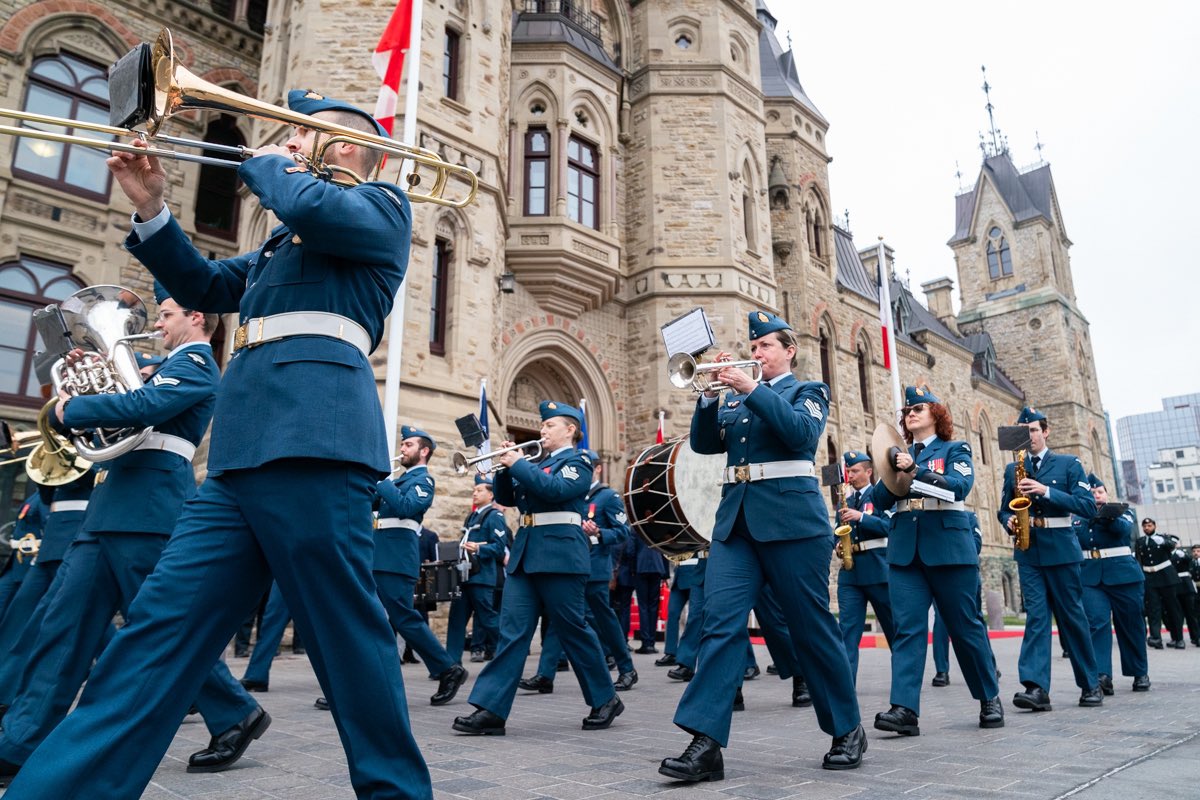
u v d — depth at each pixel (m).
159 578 2.39
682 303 21.36
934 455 6.40
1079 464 7.38
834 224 35.94
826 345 29.84
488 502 11.44
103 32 17.12
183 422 4.46
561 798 3.72
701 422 4.89
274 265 2.68
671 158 22.30
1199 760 4.45
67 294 15.84
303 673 10.12
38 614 5.08
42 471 5.42
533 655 13.56
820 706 4.54
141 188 2.79
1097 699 7.02
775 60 31.19
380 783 2.40
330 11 15.88
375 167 3.04
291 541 2.42
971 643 5.89
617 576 15.16
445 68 16.98
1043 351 53.62
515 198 19.75
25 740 3.96
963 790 3.82
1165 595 15.93
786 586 4.42
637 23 23.78
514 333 19.38
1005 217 57.88
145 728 2.25
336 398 2.51
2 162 15.38
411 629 7.35
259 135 17.27
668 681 9.70
